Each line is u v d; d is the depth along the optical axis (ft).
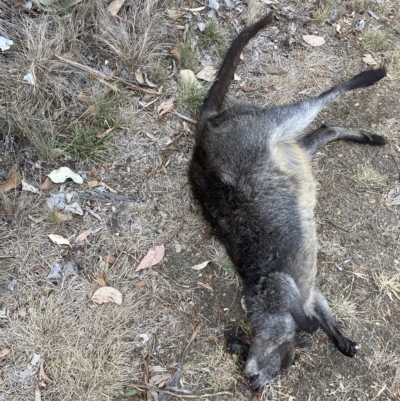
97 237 3.68
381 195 4.08
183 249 3.76
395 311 3.61
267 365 3.37
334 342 3.48
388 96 4.59
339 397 3.33
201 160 3.79
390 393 3.33
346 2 5.11
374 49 4.84
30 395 3.13
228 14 4.76
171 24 4.51
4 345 3.23
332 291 3.72
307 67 4.67
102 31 4.17
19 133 3.76
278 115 3.85
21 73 3.86
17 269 3.47
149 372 3.30
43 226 3.63
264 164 3.67
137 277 3.59
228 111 3.94
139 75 4.27
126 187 3.90
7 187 3.66
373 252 3.84
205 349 3.43
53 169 3.81
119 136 4.04
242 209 3.58
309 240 3.61
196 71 4.45
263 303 3.48
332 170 4.18
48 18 4.09
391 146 4.33
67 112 3.96
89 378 3.22
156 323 3.46
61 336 3.32
